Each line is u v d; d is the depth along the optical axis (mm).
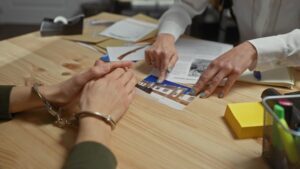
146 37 1179
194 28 1739
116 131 662
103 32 1230
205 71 840
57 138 648
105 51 1071
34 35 1196
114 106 682
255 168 573
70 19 1244
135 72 913
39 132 667
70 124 687
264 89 816
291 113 526
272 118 533
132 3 2852
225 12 1638
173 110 739
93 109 633
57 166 573
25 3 3205
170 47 998
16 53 1039
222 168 572
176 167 571
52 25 1193
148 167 571
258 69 883
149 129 671
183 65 949
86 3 3072
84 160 523
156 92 812
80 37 1179
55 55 1031
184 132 664
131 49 1075
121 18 1407
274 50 855
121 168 568
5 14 3258
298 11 1104
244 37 1294
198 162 583
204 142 636
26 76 894
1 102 715
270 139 557
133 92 776
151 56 954
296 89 830
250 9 1183
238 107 698
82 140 569
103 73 741
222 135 658
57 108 731
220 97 793
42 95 726
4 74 903
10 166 574
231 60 836
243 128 639
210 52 1036
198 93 806
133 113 722
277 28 1159
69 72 922
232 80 822
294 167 510
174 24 1152
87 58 1016
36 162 583
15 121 706
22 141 640
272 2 1096
